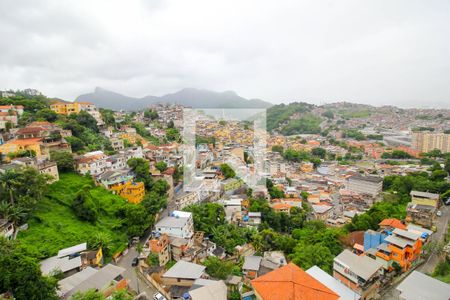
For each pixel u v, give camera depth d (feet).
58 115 333.01
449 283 126.21
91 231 181.16
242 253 194.90
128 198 224.94
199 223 208.54
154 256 162.40
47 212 181.37
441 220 221.46
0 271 99.71
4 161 209.36
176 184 302.04
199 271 145.28
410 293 109.29
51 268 138.21
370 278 123.34
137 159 263.49
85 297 103.40
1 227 144.66
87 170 235.20
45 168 202.69
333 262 140.97
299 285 92.89
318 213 284.41
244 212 252.42
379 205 251.19
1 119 286.66
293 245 196.03
